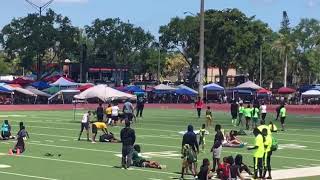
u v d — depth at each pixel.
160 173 23.31
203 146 30.97
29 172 23.14
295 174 23.98
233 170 20.53
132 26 124.62
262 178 22.38
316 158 29.66
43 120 55.75
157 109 83.31
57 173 22.95
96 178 21.83
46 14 108.94
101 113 42.31
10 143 34.12
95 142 35.53
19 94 85.62
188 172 23.30
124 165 24.59
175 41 120.50
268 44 132.25
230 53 111.56
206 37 111.69
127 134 24.55
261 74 130.88
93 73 119.38
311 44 162.62
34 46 107.12
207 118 50.22
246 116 46.91
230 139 33.47
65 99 84.75
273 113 77.31
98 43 121.88
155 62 134.00
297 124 56.38
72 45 110.75
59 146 33.12
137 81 125.06
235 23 112.25
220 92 101.00
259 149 22.22
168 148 32.62
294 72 160.75
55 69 114.38
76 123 51.78
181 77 149.50
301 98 105.50
